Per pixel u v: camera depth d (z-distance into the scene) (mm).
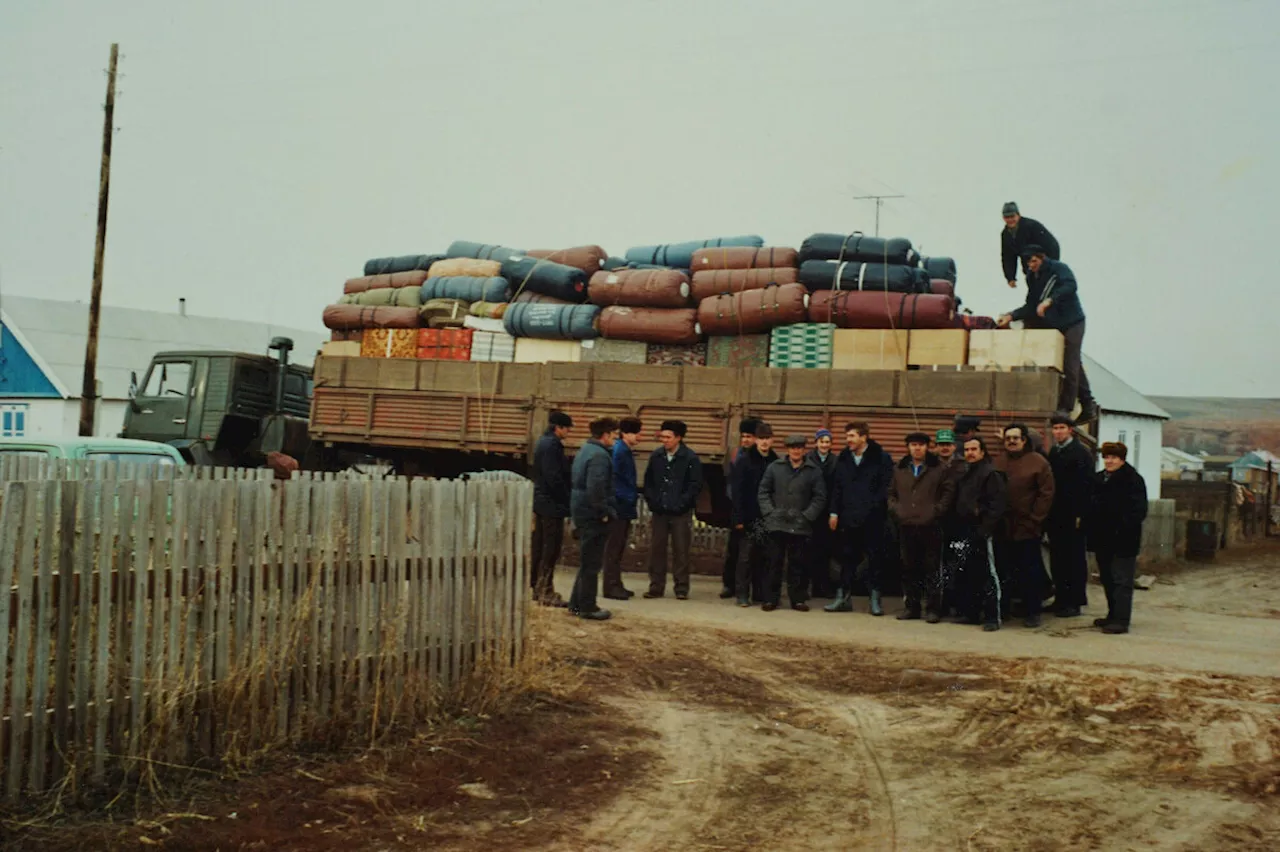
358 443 15727
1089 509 11211
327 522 5934
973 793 5840
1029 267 13234
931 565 11391
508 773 5824
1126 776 6168
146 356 41469
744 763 6289
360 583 6148
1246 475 37062
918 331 12633
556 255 15195
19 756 4590
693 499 12680
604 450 10562
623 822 5242
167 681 5141
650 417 13648
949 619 11586
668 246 14789
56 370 38500
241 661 5465
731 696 7844
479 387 14680
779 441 13000
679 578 12758
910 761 6434
